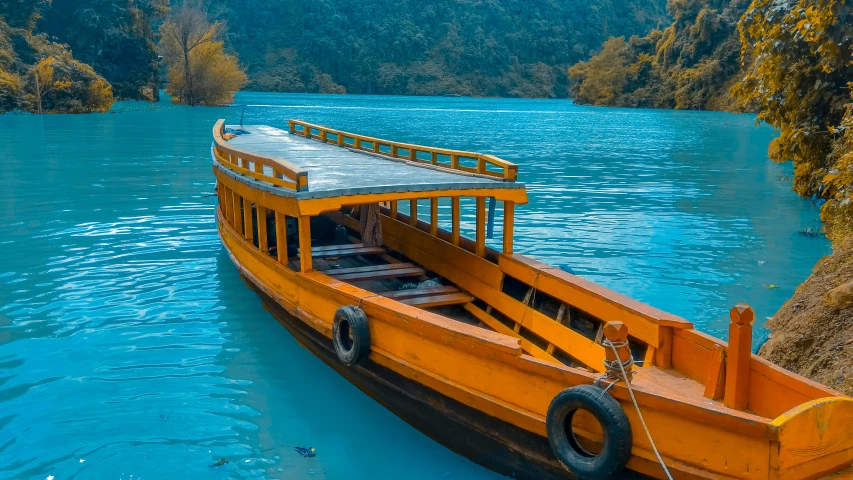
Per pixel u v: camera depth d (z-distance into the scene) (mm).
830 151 13727
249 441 5781
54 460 5395
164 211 15125
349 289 6426
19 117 43500
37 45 53125
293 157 9859
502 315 7301
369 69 126250
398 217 9875
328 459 5547
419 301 7371
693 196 18062
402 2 135500
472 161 25172
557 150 30562
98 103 50531
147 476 5223
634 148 32031
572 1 142000
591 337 6340
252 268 8383
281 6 130625
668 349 5355
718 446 3939
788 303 7781
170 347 7648
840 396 3971
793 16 12773
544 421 4672
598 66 91875
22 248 11680
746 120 56438
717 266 11008
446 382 5336
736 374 4488
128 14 65688
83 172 20875
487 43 131625
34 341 7691
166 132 35344
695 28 80938
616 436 4195
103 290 9508
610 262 11203
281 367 7223
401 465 5492
